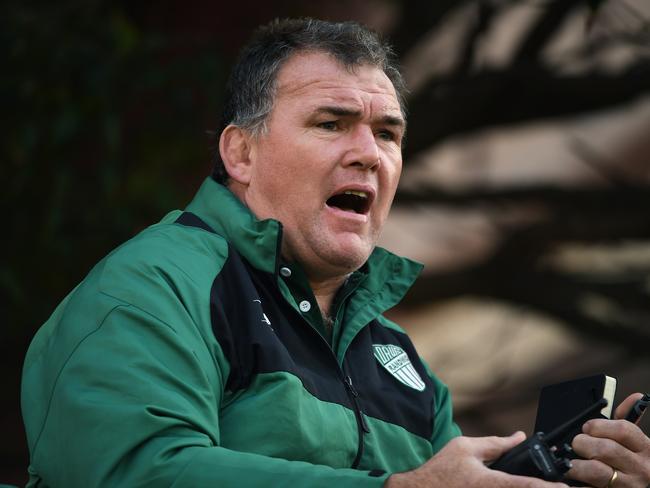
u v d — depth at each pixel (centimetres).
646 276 2923
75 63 2180
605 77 2581
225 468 883
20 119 2189
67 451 924
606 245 2875
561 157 3778
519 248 2864
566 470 885
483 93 2612
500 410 2891
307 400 1006
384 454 1083
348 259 1112
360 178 1109
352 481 876
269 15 2633
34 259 2262
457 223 3475
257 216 1135
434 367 3017
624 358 2997
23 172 2214
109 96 2192
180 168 2383
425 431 1138
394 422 1105
